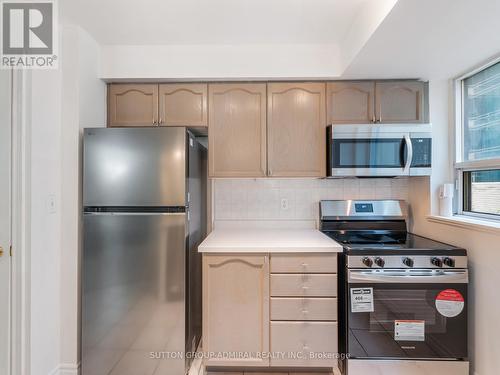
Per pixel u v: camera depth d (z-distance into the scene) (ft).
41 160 5.57
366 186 8.17
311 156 7.29
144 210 6.00
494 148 6.16
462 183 7.01
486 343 5.36
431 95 7.29
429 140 6.98
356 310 5.70
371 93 7.23
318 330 5.95
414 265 5.67
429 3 4.25
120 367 5.99
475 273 5.64
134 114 7.26
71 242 6.10
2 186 5.13
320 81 7.27
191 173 6.47
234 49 7.04
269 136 7.27
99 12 5.66
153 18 5.89
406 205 8.03
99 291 6.03
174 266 5.96
